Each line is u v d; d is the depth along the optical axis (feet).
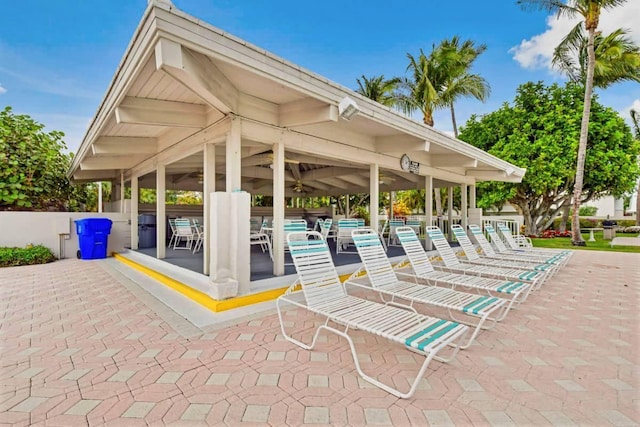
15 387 7.00
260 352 8.77
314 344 9.03
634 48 39.24
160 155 20.97
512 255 22.02
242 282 12.89
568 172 43.52
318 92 12.97
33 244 25.70
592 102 44.65
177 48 8.78
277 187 15.55
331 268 11.16
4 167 27.99
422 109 48.44
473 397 6.72
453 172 31.09
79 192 38.47
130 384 7.14
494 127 50.78
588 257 28.68
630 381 7.34
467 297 10.73
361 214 72.43
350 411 6.25
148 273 18.95
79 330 10.28
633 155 44.42
